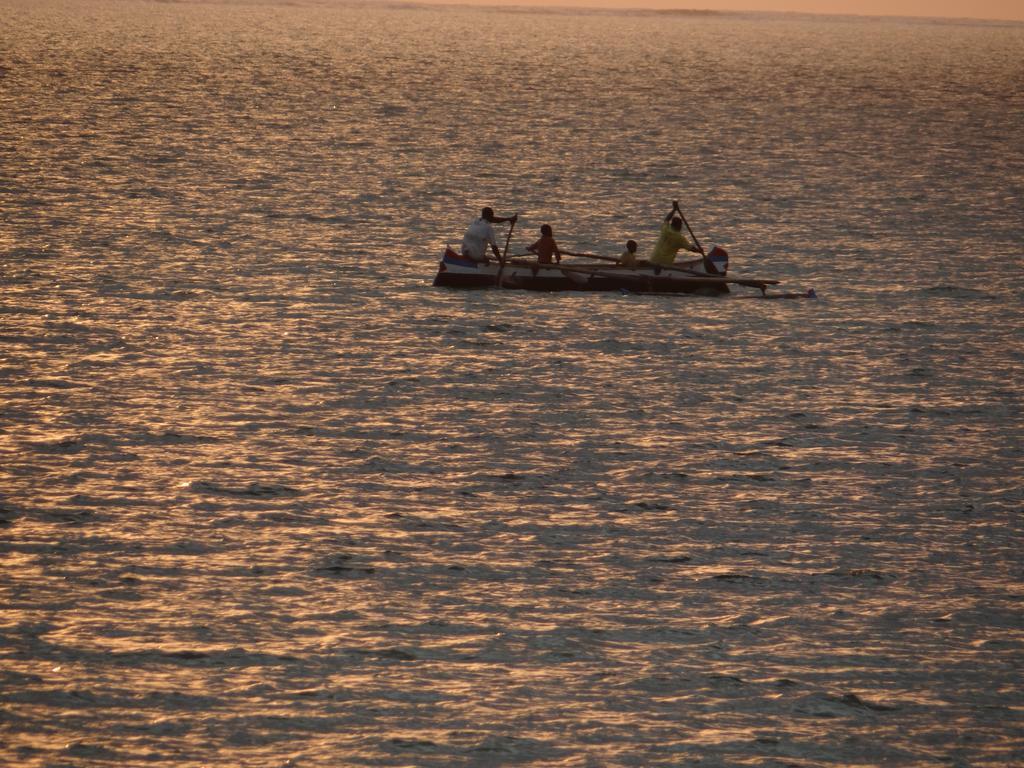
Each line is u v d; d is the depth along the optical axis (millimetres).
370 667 46594
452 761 41438
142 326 88062
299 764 41094
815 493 63250
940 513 61281
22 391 74375
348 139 197375
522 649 48125
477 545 56500
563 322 92688
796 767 41688
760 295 102812
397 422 71625
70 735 42219
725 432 71500
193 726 42844
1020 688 46594
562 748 42312
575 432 70875
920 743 43219
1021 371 83875
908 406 76562
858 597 52844
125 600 50781
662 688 45906
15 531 56438
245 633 48594
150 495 60719
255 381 77688
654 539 57656
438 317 93125
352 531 57500
